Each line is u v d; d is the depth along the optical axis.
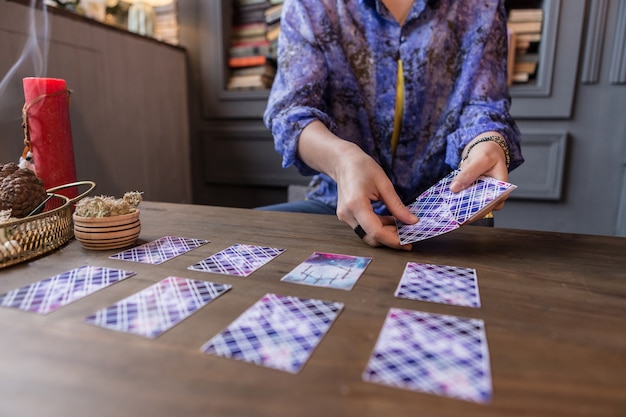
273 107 0.89
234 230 0.67
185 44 2.02
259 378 0.27
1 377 0.27
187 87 2.06
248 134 2.03
